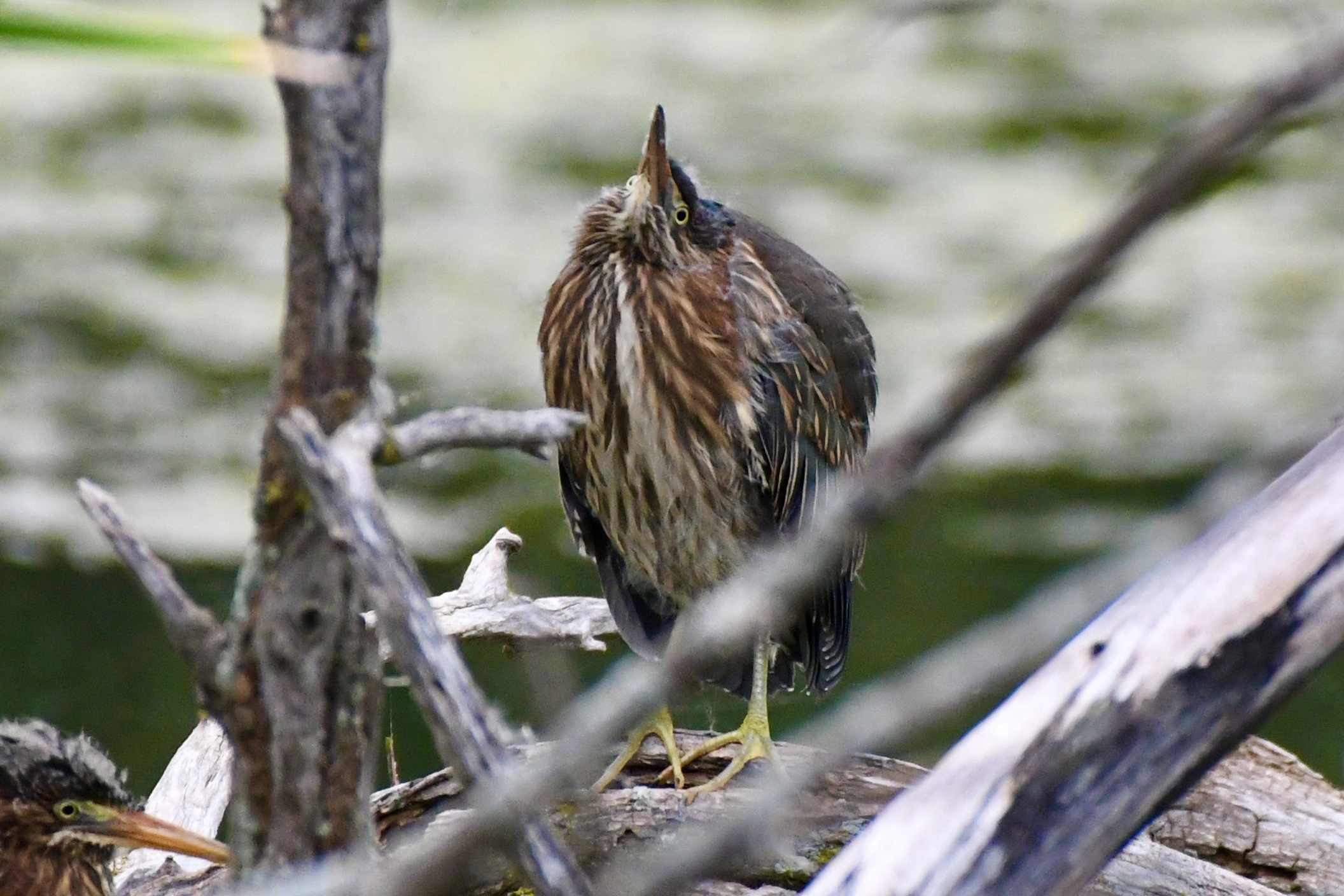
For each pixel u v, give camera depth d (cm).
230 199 2369
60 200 2336
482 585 829
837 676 974
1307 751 1331
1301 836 751
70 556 1509
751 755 825
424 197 2303
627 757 807
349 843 426
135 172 2455
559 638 816
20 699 1301
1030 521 1633
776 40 3027
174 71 2758
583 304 932
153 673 1348
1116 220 212
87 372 1852
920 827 346
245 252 2184
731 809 747
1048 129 2617
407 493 1681
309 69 346
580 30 3014
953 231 2238
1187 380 1923
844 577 947
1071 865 342
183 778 797
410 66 2808
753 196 2330
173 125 2655
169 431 1741
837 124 2627
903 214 2294
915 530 1611
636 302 912
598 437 937
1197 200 235
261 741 420
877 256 2152
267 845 426
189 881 754
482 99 2691
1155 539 269
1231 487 273
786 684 965
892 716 232
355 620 416
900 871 343
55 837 747
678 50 2953
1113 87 2798
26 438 1691
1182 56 2967
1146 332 2067
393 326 1919
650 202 902
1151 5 3288
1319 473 354
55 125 2622
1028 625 235
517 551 856
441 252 2136
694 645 253
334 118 378
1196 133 215
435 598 820
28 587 1462
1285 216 2412
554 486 1706
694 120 2625
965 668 232
